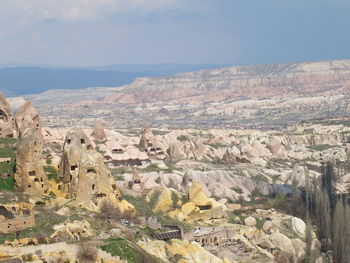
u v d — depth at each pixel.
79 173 180.62
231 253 188.62
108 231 162.88
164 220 193.75
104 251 148.75
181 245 171.88
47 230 150.75
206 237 191.62
